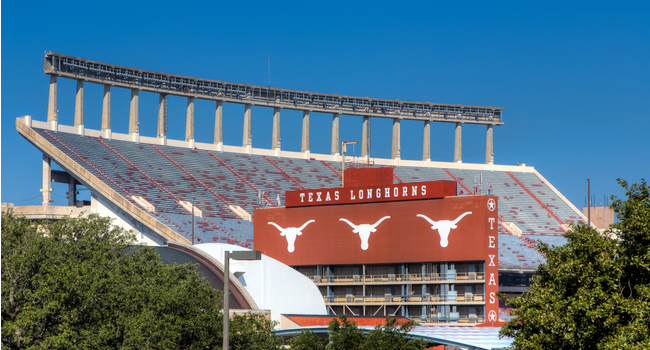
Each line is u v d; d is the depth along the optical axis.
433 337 69.81
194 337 55.38
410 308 103.56
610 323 45.38
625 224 49.75
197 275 63.19
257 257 41.22
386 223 104.50
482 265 99.00
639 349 41.81
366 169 108.81
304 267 110.81
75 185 141.25
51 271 50.59
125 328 52.69
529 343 48.50
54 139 144.38
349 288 108.06
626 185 51.34
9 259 51.59
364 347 61.28
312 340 64.19
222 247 87.44
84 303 51.25
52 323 51.41
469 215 98.75
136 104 162.38
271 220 113.19
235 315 59.34
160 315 54.44
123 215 132.00
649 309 43.81
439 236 100.50
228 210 150.00
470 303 97.94
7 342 49.56
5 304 50.56
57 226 62.28
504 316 128.88
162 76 164.62
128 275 63.03
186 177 156.75
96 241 65.88
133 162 153.25
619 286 48.31
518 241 162.12
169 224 132.62
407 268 103.25
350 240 106.62
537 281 54.91
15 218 58.72
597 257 48.41
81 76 152.38
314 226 109.50
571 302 47.28
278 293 85.69
